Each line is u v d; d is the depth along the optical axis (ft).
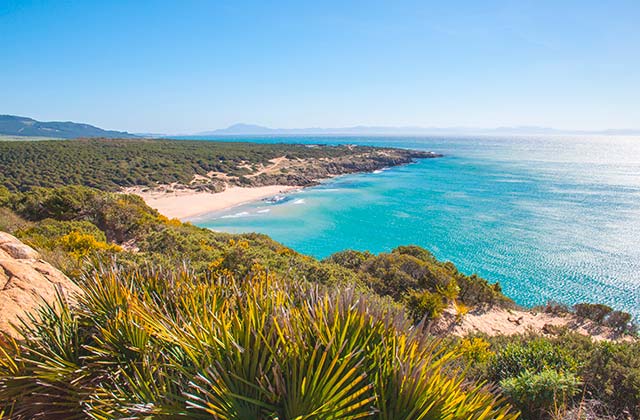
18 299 12.84
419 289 57.72
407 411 6.64
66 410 8.71
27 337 10.25
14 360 9.84
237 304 9.70
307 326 7.82
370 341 7.65
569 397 15.21
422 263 67.92
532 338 27.66
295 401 6.52
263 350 7.15
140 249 52.85
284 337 7.24
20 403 9.05
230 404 6.57
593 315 55.98
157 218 85.30
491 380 17.70
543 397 14.52
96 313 10.98
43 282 14.53
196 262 45.34
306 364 7.06
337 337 7.39
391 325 7.93
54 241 41.39
